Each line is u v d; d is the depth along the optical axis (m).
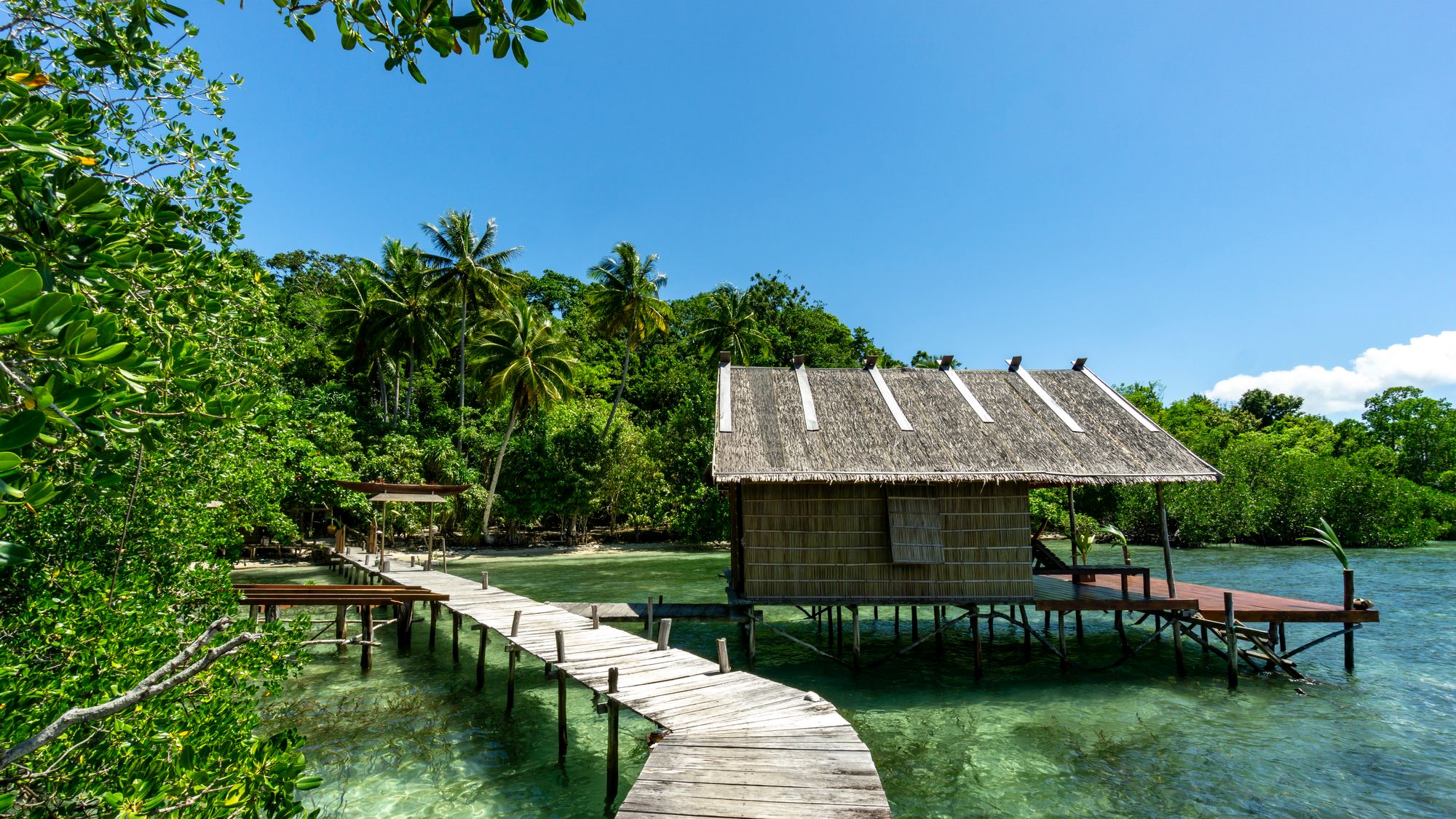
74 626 4.91
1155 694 12.99
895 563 14.16
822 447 14.88
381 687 13.52
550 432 40.56
